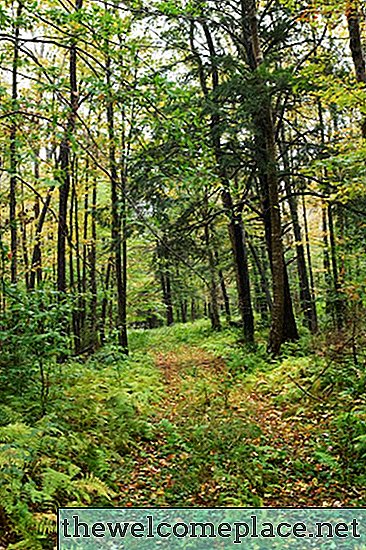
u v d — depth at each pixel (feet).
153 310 111.75
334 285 48.21
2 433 19.79
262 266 83.35
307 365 40.73
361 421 26.21
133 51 20.97
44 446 20.72
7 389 26.96
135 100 21.68
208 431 28.07
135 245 70.13
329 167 31.07
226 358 55.93
